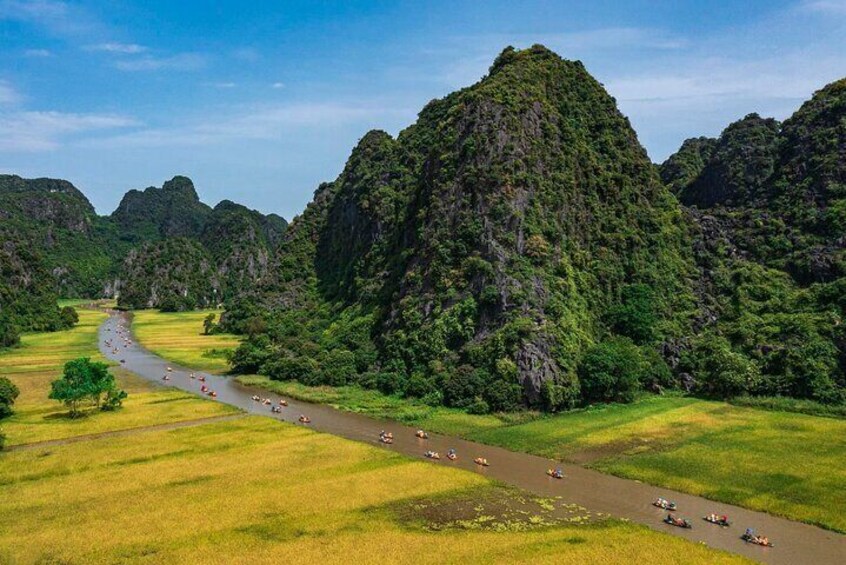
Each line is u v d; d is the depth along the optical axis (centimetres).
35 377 13138
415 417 9731
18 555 4941
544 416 9681
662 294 12975
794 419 9281
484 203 12531
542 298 11262
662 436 8506
